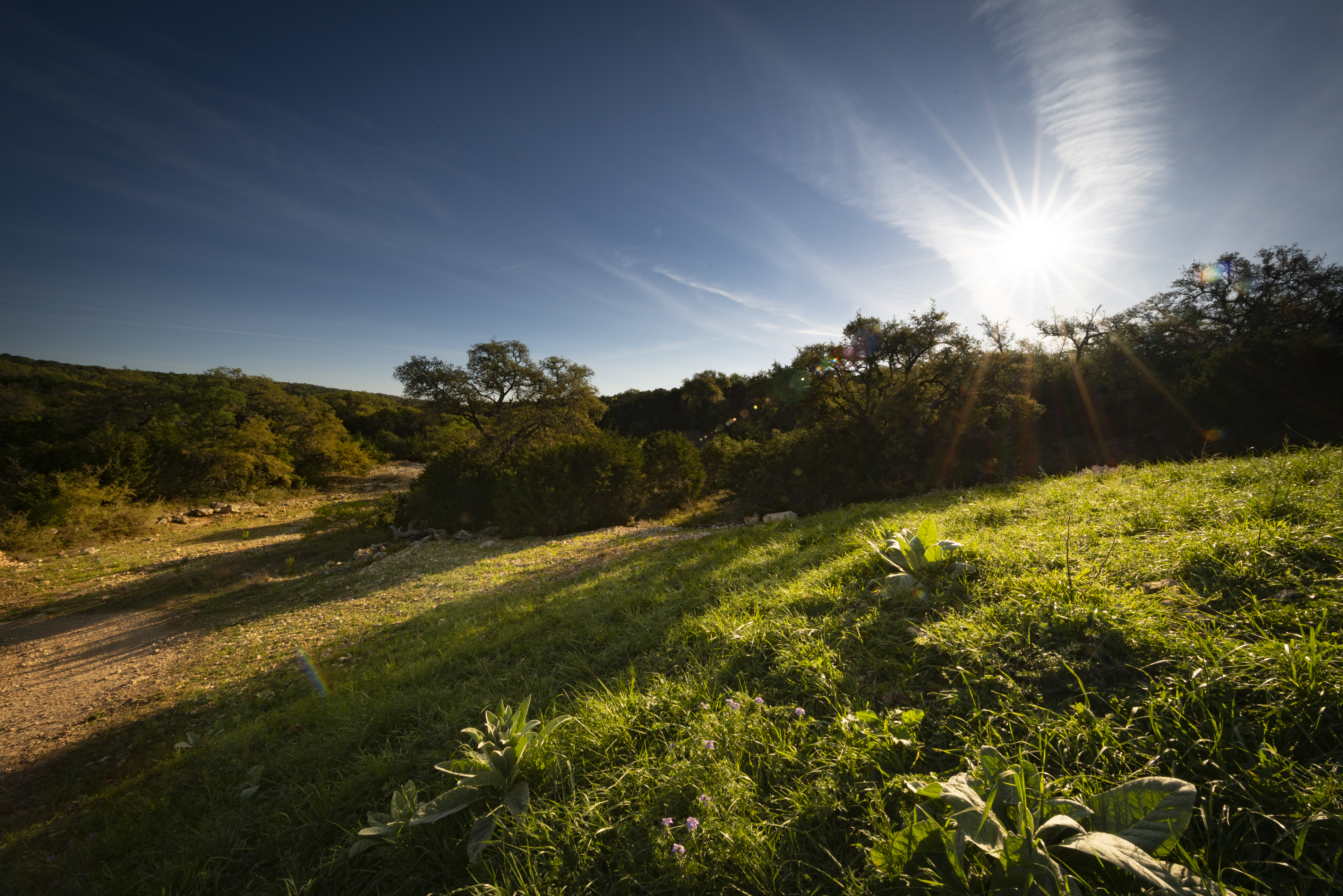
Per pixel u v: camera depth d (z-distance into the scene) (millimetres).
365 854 2406
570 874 1908
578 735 2723
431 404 32844
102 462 29188
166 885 2553
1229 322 25047
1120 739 1903
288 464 37188
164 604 12594
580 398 32344
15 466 25922
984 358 17844
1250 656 1960
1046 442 18172
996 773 1757
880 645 2951
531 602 7094
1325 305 21953
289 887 2307
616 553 11156
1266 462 4504
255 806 3164
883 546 4148
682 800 2121
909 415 16875
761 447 18094
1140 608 2521
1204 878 1335
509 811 2256
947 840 1564
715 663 3283
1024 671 2377
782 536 7648
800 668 2895
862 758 2102
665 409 58594
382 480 47406
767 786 2170
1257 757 1652
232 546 20250
